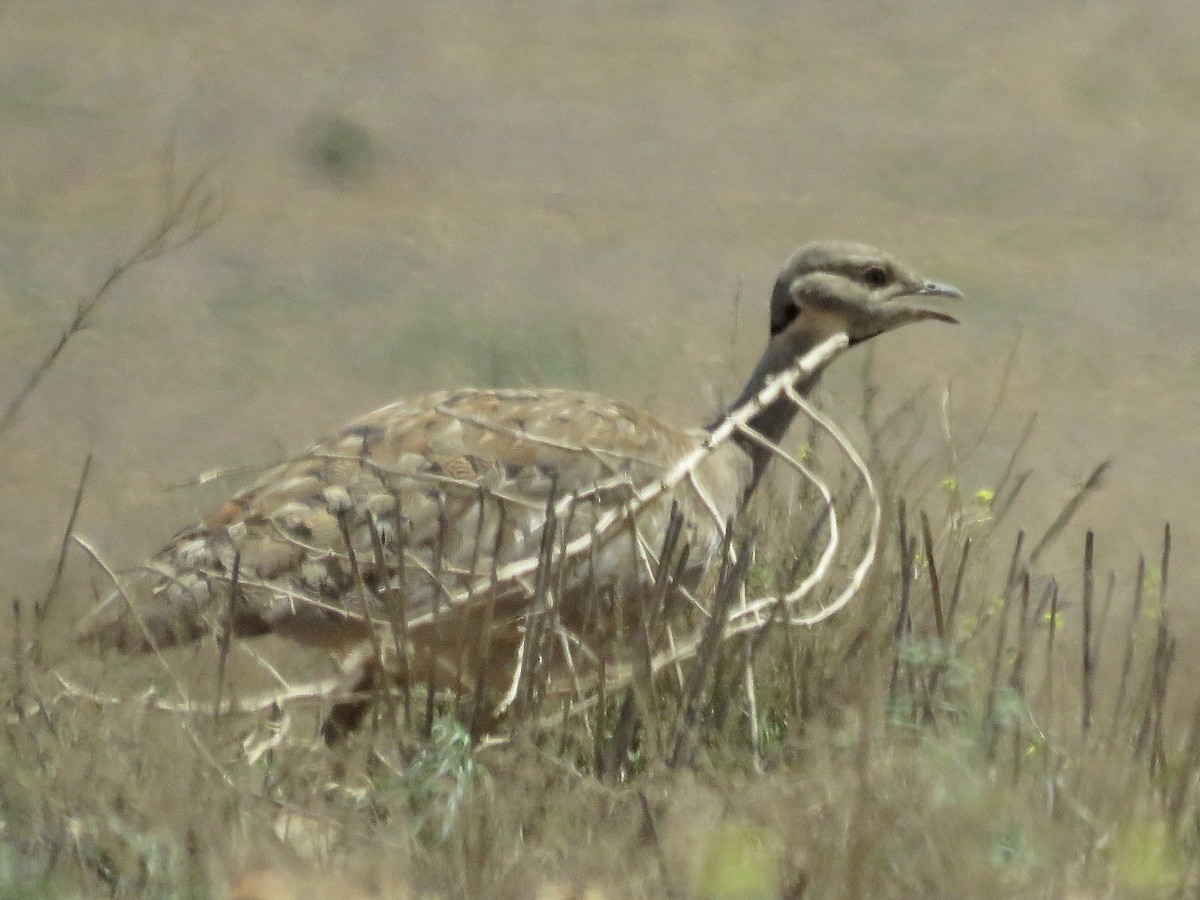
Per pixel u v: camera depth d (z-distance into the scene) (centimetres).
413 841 1548
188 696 1800
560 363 3981
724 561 1853
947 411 2781
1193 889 1555
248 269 4741
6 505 3183
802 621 1841
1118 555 3173
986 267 4994
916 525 2264
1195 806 1719
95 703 1736
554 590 1867
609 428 2052
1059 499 3444
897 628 1883
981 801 1522
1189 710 2003
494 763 1708
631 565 1978
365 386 3956
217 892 1478
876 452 2227
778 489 2362
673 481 1962
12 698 1747
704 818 1587
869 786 1509
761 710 1911
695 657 1898
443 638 1900
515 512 1961
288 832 1585
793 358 2303
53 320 4269
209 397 3869
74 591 2469
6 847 1547
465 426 1994
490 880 1502
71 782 1605
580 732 1855
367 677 1905
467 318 4391
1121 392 4050
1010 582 1933
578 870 1523
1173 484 3569
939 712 1798
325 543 1895
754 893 1463
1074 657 2269
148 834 1541
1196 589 3053
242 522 1908
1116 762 1720
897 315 2338
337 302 4516
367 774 1756
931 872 1470
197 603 1856
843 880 1466
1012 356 3139
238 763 1683
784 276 2327
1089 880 1544
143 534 2906
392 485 1933
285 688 1908
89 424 3653
